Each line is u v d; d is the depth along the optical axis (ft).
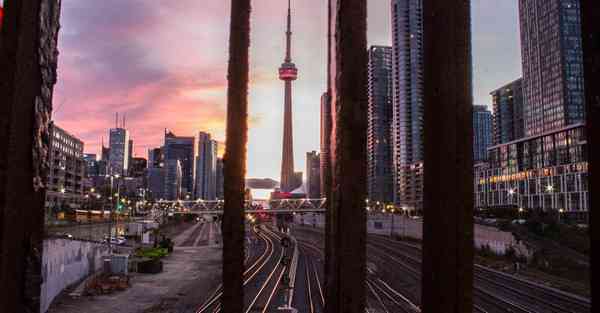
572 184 430.20
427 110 9.60
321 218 585.63
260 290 146.82
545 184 468.75
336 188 11.02
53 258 104.58
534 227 248.73
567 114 553.23
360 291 10.58
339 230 10.77
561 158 453.99
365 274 10.75
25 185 9.68
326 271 11.59
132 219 382.83
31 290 9.65
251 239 404.77
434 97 9.43
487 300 130.82
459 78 9.31
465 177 9.08
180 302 120.16
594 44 7.31
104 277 143.23
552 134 468.75
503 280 162.91
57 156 431.43
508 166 538.88
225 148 14.49
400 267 212.43
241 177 14.23
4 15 9.97
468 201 9.05
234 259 13.70
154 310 108.47
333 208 11.14
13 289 9.34
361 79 11.24
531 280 160.76
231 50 14.99
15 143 9.59
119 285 134.10
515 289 145.79
